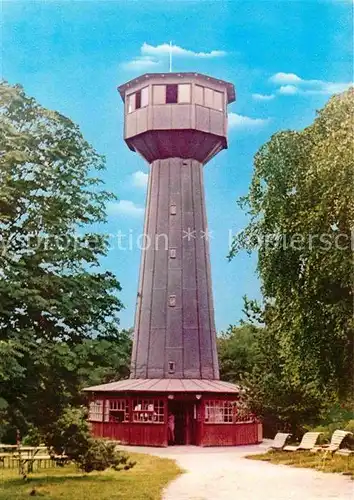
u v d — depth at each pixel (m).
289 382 24.02
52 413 17.11
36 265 16.27
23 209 16.77
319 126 17.50
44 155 17.14
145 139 39.84
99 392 37.91
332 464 22.59
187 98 39.34
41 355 15.30
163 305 38.78
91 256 16.94
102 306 16.92
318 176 16.27
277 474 21.02
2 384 15.78
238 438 35.97
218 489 17.89
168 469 23.34
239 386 31.20
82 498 16.50
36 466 24.23
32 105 17.42
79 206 17.34
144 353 38.50
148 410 35.78
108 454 20.98
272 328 21.66
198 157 40.84
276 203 18.19
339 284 17.03
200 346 38.28
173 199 40.38
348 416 29.09
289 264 18.20
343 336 16.56
